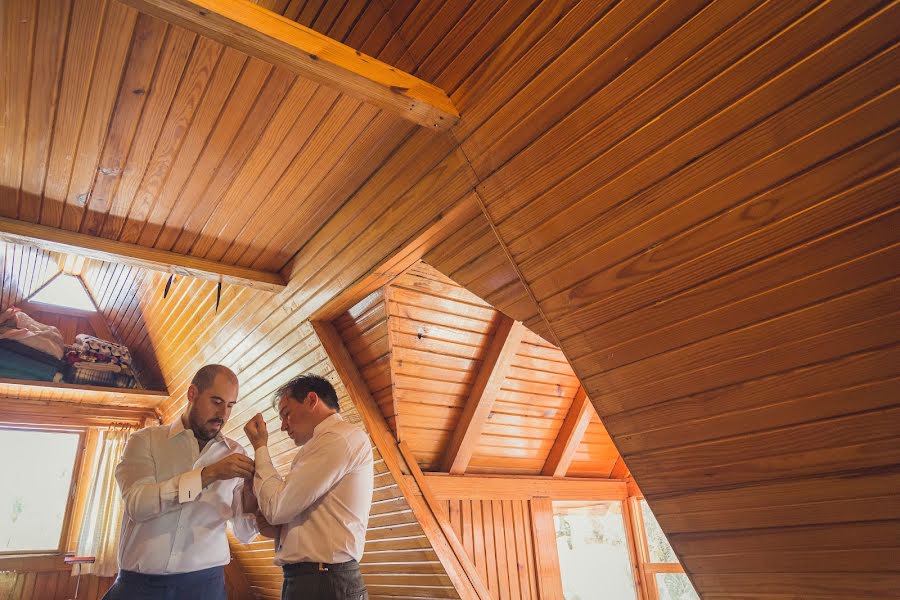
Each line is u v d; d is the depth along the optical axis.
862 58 1.03
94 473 4.59
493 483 3.20
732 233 1.27
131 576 1.54
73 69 1.72
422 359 2.74
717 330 1.36
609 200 1.44
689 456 1.51
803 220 1.17
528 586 3.16
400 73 1.65
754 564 1.50
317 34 1.50
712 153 1.25
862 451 1.23
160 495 1.48
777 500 1.40
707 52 1.20
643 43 1.29
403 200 2.09
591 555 4.42
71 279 5.06
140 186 2.25
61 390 4.26
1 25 1.56
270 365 3.14
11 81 1.73
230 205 2.40
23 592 4.11
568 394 3.42
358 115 1.95
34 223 2.38
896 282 1.10
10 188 2.19
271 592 4.62
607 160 1.42
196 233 2.57
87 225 2.44
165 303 3.83
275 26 1.43
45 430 4.58
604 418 1.66
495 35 1.56
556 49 1.44
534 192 1.60
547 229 1.60
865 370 1.18
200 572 1.62
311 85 1.84
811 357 1.24
